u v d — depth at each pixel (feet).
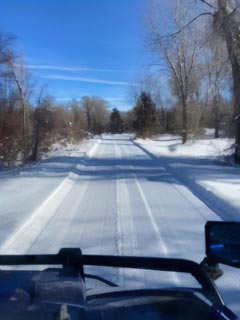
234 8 66.23
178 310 6.61
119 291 7.64
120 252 19.76
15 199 33.04
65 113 151.84
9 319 5.63
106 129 372.79
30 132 104.37
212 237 8.19
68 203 32.76
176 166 60.13
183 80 137.49
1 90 99.30
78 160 68.90
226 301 14.38
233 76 68.49
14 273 7.52
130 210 29.66
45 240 22.08
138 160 72.38
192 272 8.06
